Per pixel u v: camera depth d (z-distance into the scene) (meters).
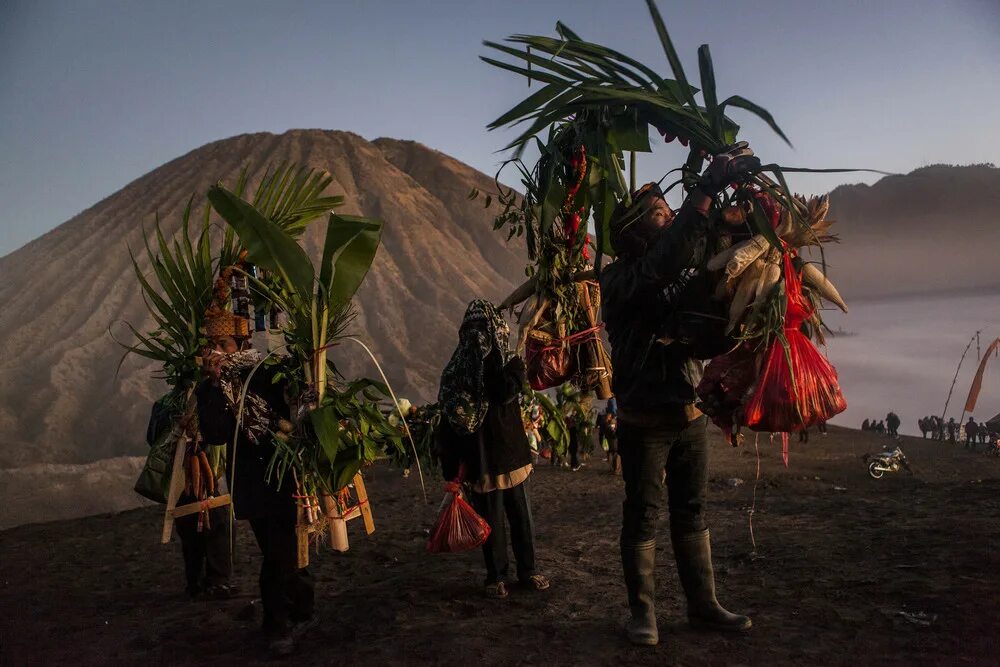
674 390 3.41
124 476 41.22
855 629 3.45
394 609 4.33
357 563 5.76
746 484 10.53
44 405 129.25
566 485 12.23
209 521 4.94
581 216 4.44
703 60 3.39
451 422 4.41
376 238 3.98
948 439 45.78
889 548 4.82
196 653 3.85
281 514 3.79
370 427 4.07
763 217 3.03
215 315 4.00
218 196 3.88
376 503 9.66
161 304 4.77
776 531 5.75
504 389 4.46
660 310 3.43
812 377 3.09
